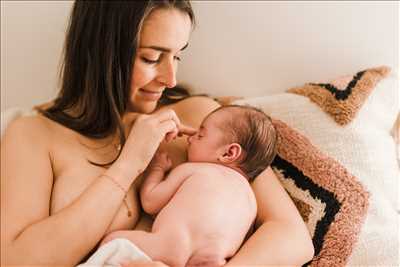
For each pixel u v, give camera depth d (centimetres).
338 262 103
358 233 104
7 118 126
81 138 110
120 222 101
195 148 108
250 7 135
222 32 139
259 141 105
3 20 144
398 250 102
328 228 105
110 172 98
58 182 103
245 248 95
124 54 99
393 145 117
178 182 101
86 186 103
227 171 102
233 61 141
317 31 133
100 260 89
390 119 119
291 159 117
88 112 109
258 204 105
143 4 94
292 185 114
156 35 96
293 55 137
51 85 149
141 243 93
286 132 119
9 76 150
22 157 101
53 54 146
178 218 94
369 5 128
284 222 99
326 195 109
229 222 95
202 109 122
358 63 134
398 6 126
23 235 91
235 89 144
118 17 98
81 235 92
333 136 115
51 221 92
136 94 106
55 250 90
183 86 138
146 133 101
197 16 139
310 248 98
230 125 106
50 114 112
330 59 135
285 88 141
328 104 119
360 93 119
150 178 105
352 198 108
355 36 131
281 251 94
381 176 111
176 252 92
